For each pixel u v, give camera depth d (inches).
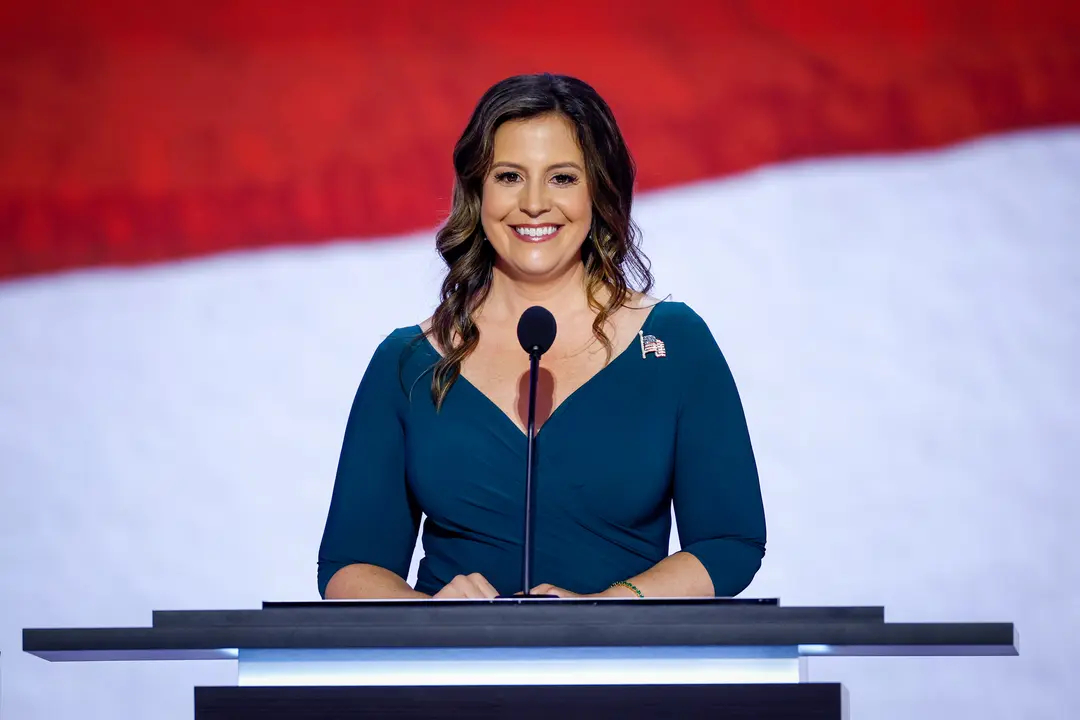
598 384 393.4
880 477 644.1
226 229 690.2
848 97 676.7
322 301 681.6
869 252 665.0
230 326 681.6
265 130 695.1
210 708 276.7
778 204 671.8
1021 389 649.6
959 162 672.4
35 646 287.0
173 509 665.0
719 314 663.8
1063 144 669.9
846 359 655.8
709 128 678.5
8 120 702.5
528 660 280.7
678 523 391.9
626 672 279.4
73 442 673.6
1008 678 622.5
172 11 705.0
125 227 693.3
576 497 382.9
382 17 697.6
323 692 276.1
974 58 677.3
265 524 663.1
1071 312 655.8
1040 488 641.6
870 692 620.4
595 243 404.5
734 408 394.0
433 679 281.3
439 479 389.7
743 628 275.1
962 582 635.5
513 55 692.1
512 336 406.0
